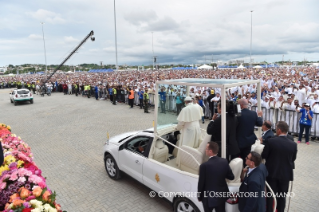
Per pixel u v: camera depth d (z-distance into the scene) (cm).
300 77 2450
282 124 385
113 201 496
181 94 526
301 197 487
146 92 1513
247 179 319
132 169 518
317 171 599
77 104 1942
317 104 910
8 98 2678
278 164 375
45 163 715
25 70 14088
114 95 1831
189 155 415
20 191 304
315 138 851
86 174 630
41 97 2609
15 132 1106
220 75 3056
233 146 372
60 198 515
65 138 974
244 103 405
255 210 306
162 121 497
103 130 1081
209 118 1219
